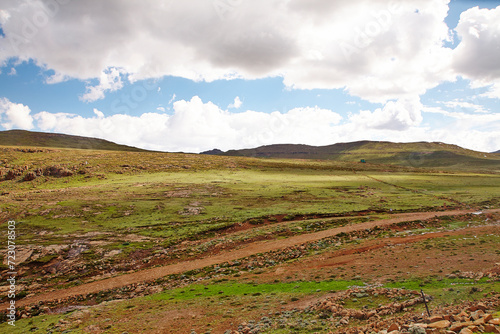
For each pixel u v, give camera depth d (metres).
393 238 43.12
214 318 20.00
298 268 32.94
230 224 58.31
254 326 17.38
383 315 15.83
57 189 91.44
